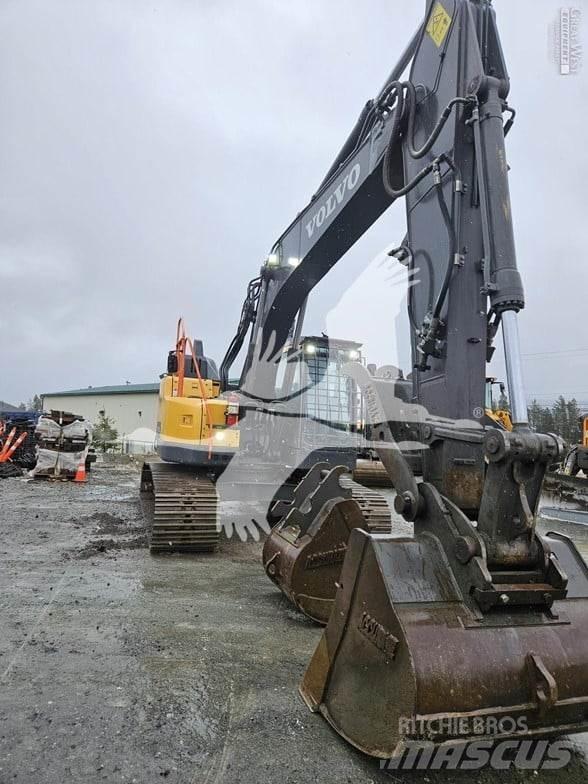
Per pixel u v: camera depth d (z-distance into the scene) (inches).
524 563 85.0
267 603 163.2
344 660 92.7
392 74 155.1
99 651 120.8
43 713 94.0
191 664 116.6
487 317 103.5
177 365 265.6
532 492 85.3
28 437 624.1
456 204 106.7
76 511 316.5
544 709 75.4
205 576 189.3
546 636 81.7
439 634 77.9
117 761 81.7
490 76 109.1
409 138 129.3
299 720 95.6
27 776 77.3
